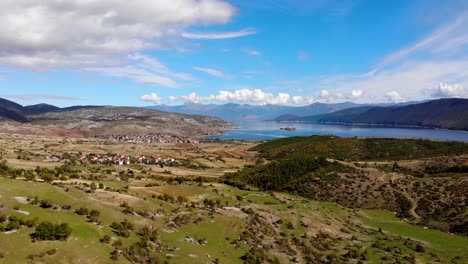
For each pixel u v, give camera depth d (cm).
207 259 5581
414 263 7250
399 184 13662
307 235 8381
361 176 14788
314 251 7425
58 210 5534
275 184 15312
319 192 13875
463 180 12900
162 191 9925
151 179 13412
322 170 15525
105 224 5616
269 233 7950
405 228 10119
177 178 14462
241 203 10194
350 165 16325
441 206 11369
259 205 10250
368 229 9975
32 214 5072
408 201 12250
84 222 5303
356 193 13462
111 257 4559
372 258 7381
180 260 5234
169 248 5569
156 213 7200
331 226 9500
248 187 14462
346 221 10388
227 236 6950
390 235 9462
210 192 10881
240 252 6338
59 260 4144
